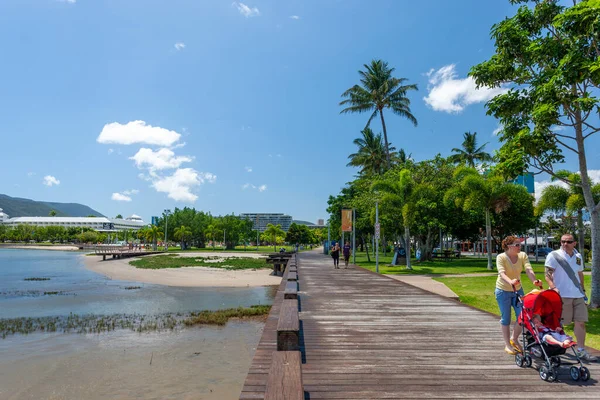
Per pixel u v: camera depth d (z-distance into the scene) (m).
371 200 31.66
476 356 5.91
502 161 11.16
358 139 51.09
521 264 5.75
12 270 42.59
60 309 18.84
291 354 4.82
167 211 89.50
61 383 9.05
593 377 4.95
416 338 7.00
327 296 12.47
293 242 112.12
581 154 10.84
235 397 8.28
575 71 9.20
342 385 4.74
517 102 10.65
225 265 44.28
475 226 41.56
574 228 34.56
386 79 43.34
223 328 14.55
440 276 21.56
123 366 10.21
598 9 8.84
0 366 10.20
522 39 10.73
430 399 4.32
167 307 19.42
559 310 5.09
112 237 172.88
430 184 32.47
